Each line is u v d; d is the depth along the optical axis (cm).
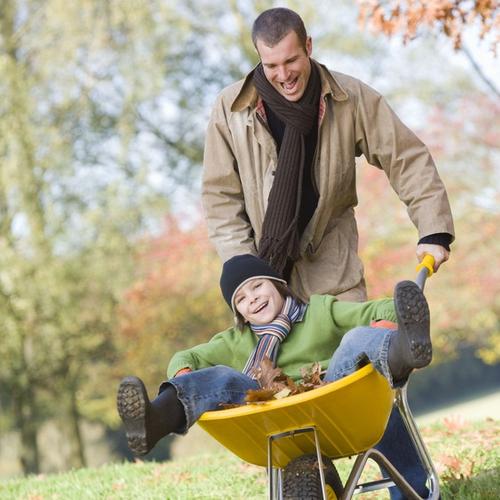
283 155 1464
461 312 6444
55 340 6662
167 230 6694
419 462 1438
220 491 2056
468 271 6378
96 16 6769
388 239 6397
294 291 1509
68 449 7231
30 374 6862
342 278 1506
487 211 6438
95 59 6875
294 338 1362
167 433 1225
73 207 6856
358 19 2783
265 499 1933
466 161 6525
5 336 6550
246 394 1252
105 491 2228
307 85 1452
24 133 6675
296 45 1387
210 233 1558
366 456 1255
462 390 10862
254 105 1508
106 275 6631
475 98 6500
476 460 2002
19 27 7075
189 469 2420
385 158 1505
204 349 1399
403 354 1137
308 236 1498
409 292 1126
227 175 1553
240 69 7325
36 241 6550
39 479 2619
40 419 7588
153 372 7019
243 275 1366
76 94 6956
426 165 1492
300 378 1342
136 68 6794
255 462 1320
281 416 1186
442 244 1452
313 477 1203
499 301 6406
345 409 1179
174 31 6888
